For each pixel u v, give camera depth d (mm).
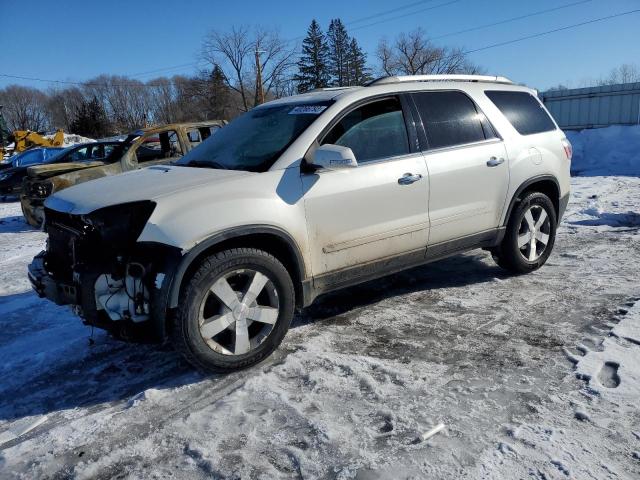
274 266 3541
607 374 3242
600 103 18734
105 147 13156
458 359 3537
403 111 4293
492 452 2561
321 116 3908
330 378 3354
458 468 2467
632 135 15648
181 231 3203
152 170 4223
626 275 5000
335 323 4266
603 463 2445
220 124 10594
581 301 4418
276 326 3625
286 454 2654
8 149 29656
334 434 2771
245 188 3500
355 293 4953
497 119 4883
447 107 4582
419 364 3492
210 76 64250
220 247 3430
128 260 3229
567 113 19531
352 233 3912
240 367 3514
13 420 3172
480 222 4691
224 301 3389
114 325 3289
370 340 3906
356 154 3975
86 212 3287
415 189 4172
